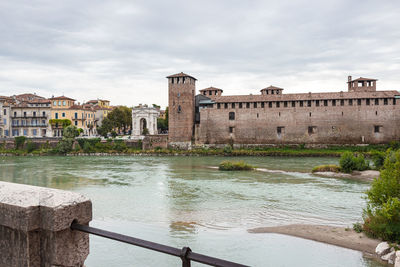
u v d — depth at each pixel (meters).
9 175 45.53
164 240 19.56
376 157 48.06
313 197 31.20
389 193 18.48
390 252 16.62
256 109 83.12
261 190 34.81
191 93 89.38
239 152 76.88
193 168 53.91
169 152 79.81
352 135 76.44
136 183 39.22
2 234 4.09
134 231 21.27
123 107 119.00
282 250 17.91
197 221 23.58
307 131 79.38
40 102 103.12
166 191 34.44
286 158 70.19
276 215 25.05
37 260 3.97
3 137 93.69
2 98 102.44
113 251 17.75
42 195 4.01
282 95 82.94
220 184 38.47
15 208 3.87
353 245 18.22
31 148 83.38
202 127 87.31
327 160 64.75
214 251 17.83
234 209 26.94
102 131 107.50
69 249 3.97
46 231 3.91
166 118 132.25
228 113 85.19
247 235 20.52
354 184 38.19
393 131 74.12
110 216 24.86
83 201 4.09
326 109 78.19
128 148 84.12
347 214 25.08
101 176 44.72
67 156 78.38
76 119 100.88
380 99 74.94
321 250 17.78
